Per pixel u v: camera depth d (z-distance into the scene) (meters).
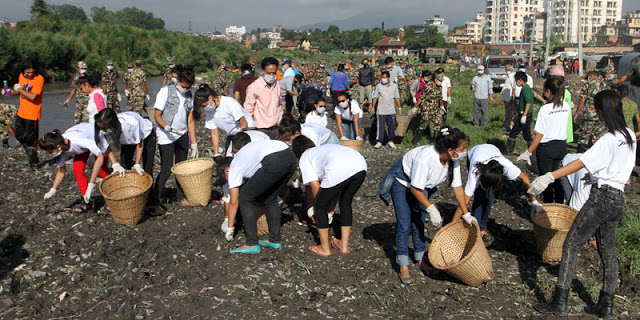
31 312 4.00
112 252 5.09
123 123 5.63
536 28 131.88
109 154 5.80
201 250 5.19
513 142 10.06
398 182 4.61
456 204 6.96
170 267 4.79
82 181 5.93
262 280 4.58
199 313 4.03
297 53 106.50
